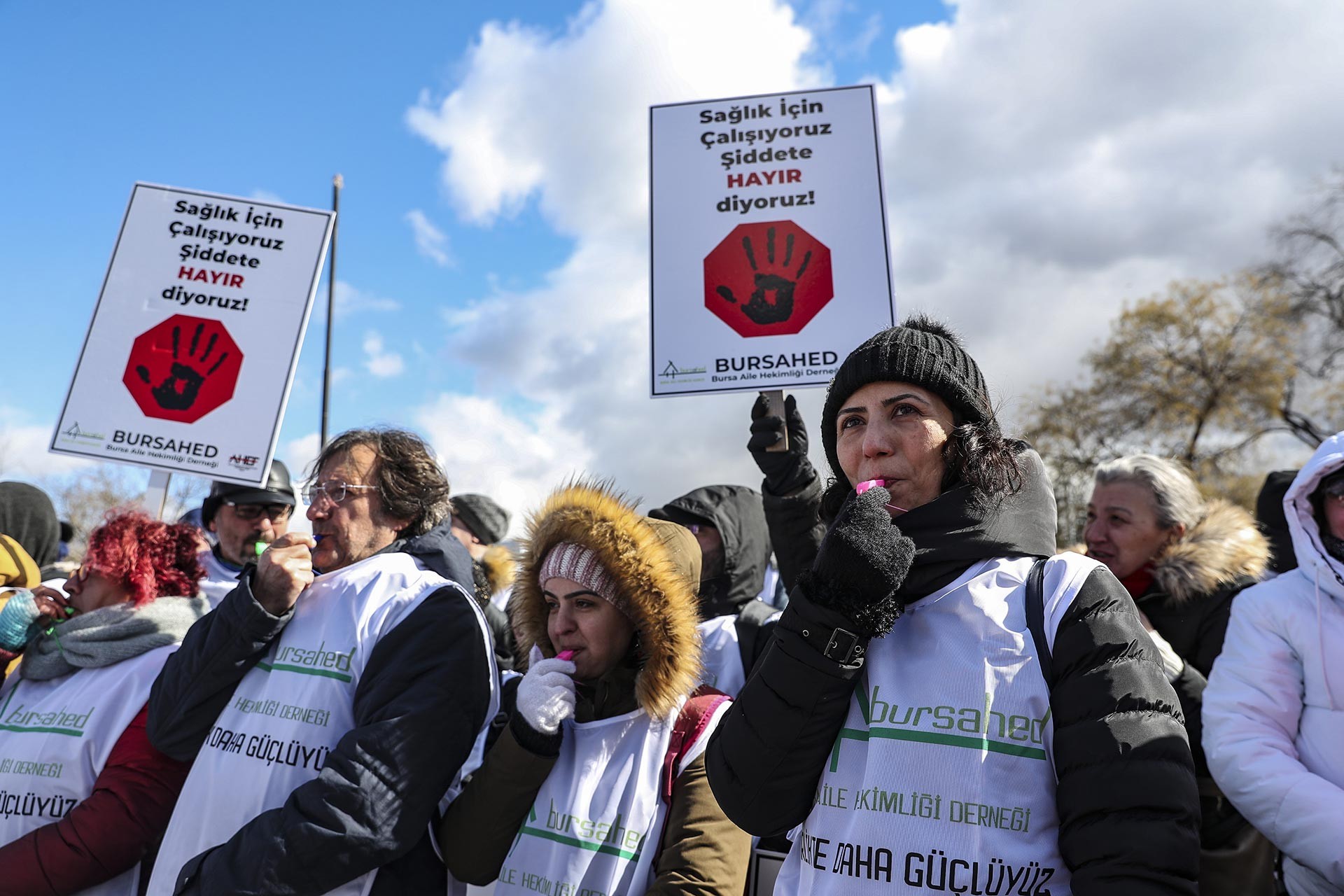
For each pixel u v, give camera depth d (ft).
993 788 4.01
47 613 8.45
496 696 7.04
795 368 9.92
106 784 7.30
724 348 10.11
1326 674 6.45
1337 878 5.76
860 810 4.20
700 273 10.36
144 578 8.33
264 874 5.79
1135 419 69.31
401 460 7.82
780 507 8.80
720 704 7.06
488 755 6.80
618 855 6.41
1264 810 6.18
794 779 4.50
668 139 10.82
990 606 4.30
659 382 10.16
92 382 10.89
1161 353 70.03
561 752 6.89
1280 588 6.91
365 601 7.00
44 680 8.21
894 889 4.01
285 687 6.76
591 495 7.43
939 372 4.72
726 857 6.32
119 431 10.75
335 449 7.80
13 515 12.41
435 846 6.91
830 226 10.24
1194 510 9.43
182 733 7.01
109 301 11.13
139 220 11.39
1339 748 6.34
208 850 6.38
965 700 4.15
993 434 4.68
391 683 6.49
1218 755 6.59
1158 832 3.74
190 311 11.12
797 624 4.36
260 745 6.58
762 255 10.28
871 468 4.75
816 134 10.52
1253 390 66.69
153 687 7.43
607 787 6.66
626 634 7.18
